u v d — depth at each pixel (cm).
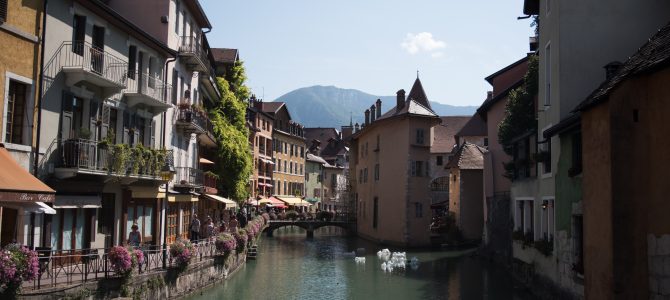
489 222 3269
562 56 1733
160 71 2298
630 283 1071
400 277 2688
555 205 1759
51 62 1538
